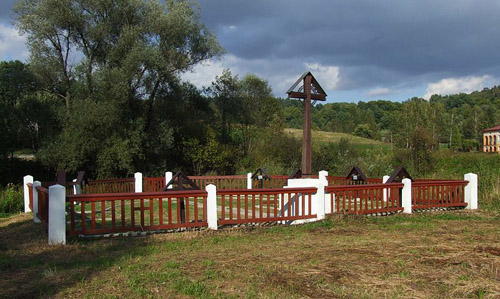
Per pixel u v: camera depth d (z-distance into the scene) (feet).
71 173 75.77
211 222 26.66
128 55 72.43
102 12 77.51
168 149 85.35
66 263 19.15
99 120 69.67
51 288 15.39
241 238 24.50
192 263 18.61
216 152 86.99
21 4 72.33
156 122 81.92
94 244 22.97
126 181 52.80
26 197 40.63
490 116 215.92
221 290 15.03
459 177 57.52
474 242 22.79
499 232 26.08
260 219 28.02
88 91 76.89
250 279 16.16
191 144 84.53
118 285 15.66
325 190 30.99
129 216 36.83
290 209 29.94
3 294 14.89
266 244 22.70
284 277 16.31
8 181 75.56
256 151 94.43
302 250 20.97
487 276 16.40
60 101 82.07
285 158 88.28
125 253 20.71
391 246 21.77
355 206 32.24
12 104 84.53
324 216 30.58
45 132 78.89
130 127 75.56
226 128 102.83
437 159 74.38
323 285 15.40
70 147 70.49
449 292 14.73
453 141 187.32
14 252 21.63
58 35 77.00
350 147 86.28
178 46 78.69
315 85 35.22
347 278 16.21
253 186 54.90
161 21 74.64
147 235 25.16
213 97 98.68
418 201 35.83
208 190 26.76
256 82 104.63
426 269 17.35
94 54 80.18
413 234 25.40
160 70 74.90
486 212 36.19
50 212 22.94
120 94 71.87
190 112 92.73
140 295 14.56
